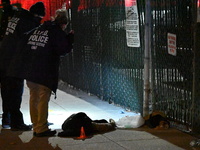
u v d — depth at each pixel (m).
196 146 5.28
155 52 6.44
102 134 5.95
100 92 8.66
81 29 9.34
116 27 7.54
